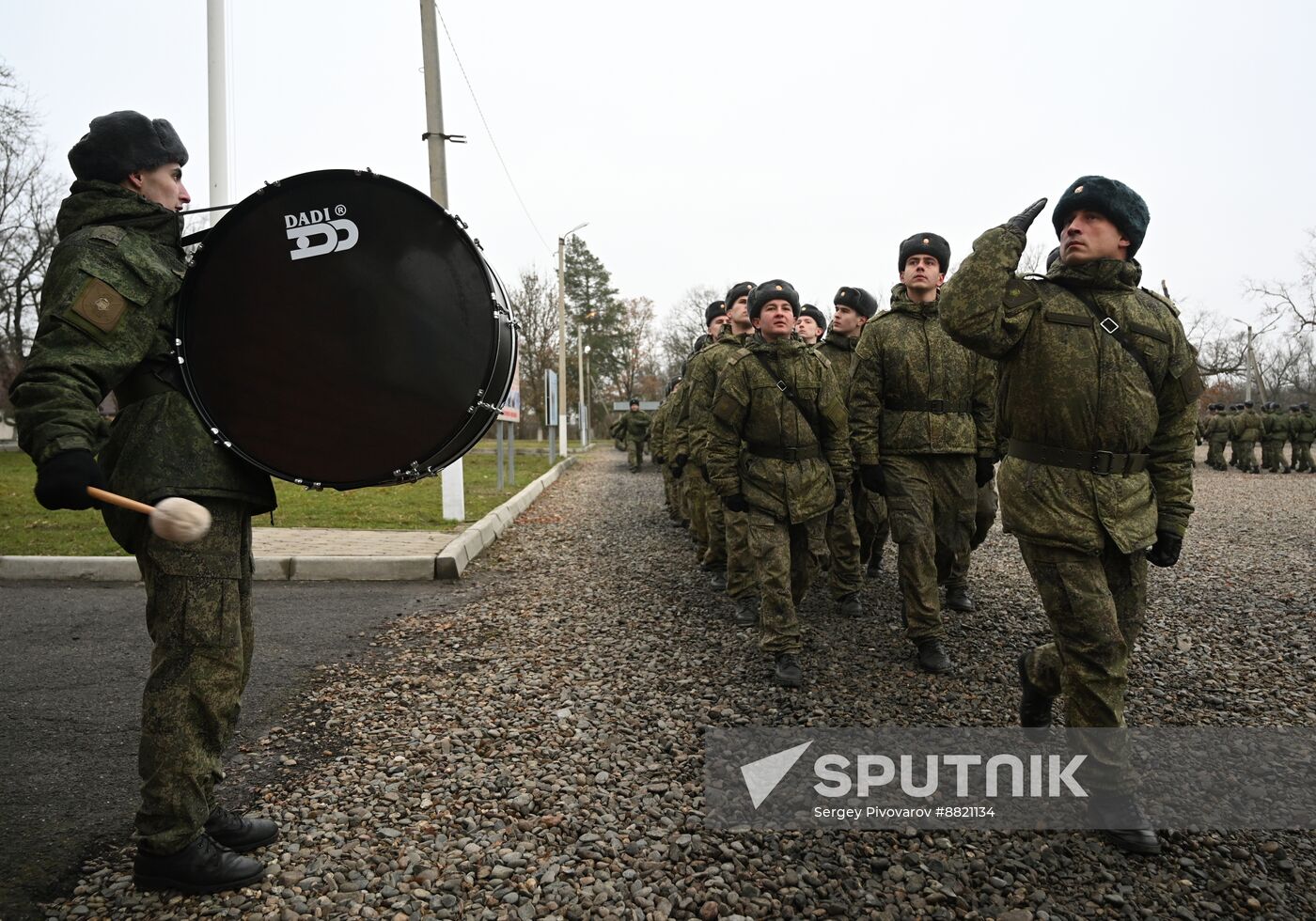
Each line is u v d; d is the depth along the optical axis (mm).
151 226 2400
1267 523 10062
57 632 5035
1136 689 4129
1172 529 3066
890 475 4660
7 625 5199
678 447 7438
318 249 2480
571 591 6449
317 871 2510
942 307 3057
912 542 4527
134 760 3291
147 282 2295
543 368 55438
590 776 3184
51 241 34656
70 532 8195
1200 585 6324
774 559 4316
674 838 2748
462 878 2500
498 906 2375
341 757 3322
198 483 2342
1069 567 2908
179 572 2334
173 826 2365
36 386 2094
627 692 4109
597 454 33625
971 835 2799
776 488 4387
